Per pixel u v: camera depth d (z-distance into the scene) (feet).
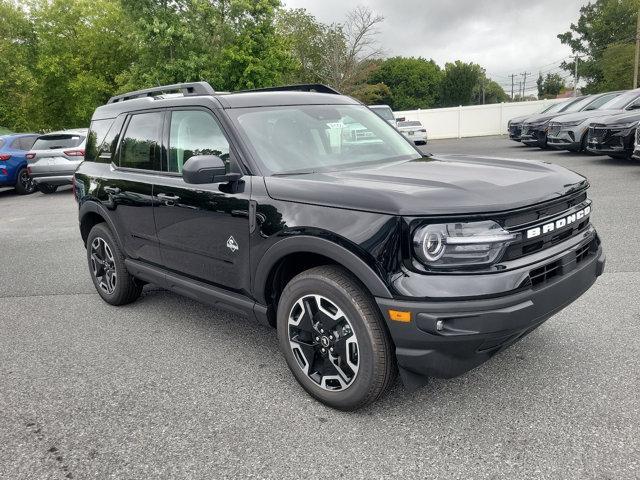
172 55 71.10
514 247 8.05
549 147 52.75
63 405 10.01
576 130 43.32
